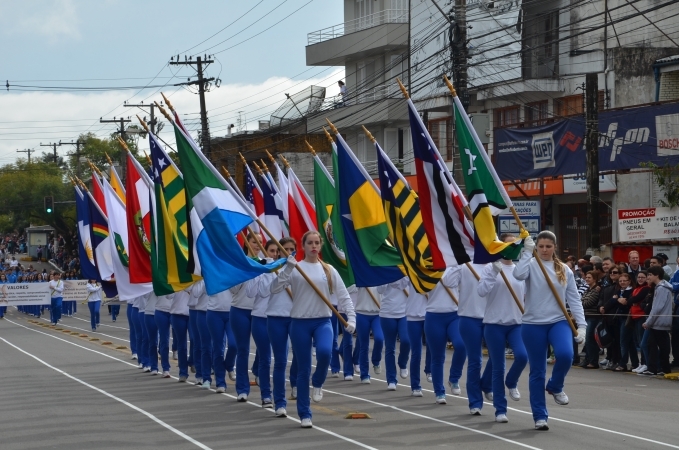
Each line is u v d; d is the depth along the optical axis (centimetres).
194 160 1252
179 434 1060
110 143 7638
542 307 1043
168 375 1672
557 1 3145
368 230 1415
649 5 2981
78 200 2114
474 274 1177
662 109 2394
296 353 1103
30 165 7825
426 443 982
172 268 1484
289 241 1264
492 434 1033
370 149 4388
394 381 1462
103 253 1955
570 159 2575
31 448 994
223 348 1437
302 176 4600
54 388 1516
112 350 2305
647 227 2259
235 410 1241
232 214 1226
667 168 2345
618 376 1653
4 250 8762
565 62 3141
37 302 4009
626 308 1734
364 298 1556
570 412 1212
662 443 982
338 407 1262
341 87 4488
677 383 1551
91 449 979
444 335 1281
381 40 4162
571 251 3047
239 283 1192
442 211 1230
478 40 3328
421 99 3512
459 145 1166
